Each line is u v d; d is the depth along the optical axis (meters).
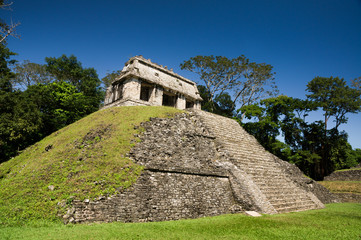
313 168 28.86
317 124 27.39
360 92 28.20
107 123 13.27
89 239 5.33
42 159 10.47
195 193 9.54
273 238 6.02
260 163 14.55
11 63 23.73
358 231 6.99
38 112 19.42
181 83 26.08
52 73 31.20
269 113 28.02
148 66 23.17
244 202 10.05
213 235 6.16
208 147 13.49
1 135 16.34
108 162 9.02
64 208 6.94
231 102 39.25
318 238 6.14
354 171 22.94
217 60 33.25
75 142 11.13
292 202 11.98
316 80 31.06
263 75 32.84
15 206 6.97
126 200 7.73
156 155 10.80
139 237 5.69
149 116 13.80
